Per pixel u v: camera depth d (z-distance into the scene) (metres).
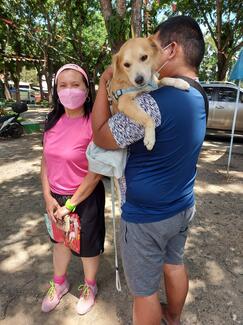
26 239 3.81
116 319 2.59
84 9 16.14
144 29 8.81
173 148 1.74
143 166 1.79
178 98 1.70
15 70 28.70
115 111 1.99
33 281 3.05
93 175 2.23
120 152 1.83
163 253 1.97
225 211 4.66
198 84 1.86
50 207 2.49
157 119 1.68
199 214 4.52
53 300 2.70
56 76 2.33
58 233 2.56
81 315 2.62
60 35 19.48
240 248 3.63
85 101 2.37
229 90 10.72
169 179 1.80
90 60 19.14
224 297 2.84
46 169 2.56
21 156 7.99
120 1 6.78
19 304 2.76
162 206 1.83
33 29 18.23
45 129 2.47
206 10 15.07
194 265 3.29
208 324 2.55
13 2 16.98
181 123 1.71
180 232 2.10
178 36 1.89
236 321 2.58
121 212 1.94
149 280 1.94
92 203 2.43
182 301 2.31
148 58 2.00
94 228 2.47
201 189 5.62
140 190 1.80
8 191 5.46
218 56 15.60
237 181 6.12
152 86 1.88
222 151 8.95
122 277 3.06
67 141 2.35
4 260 3.39
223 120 10.70
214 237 3.87
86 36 19.38
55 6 17.98
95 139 1.88
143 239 1.88
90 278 2.67
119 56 2.03
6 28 20.16
